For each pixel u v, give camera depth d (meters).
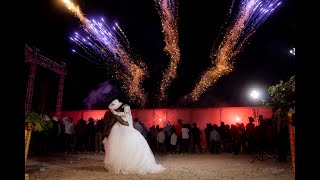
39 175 8.49
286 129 11.56
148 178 7.82
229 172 8.96
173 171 9.23
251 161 12.43
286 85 4.95
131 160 8.78
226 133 18.89
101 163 11.74
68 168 10.10
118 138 9.04
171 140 18.52
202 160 13.12
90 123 18.66
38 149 16.44
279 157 12.12
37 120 7.06
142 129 18.34
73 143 19.02
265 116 21.69
